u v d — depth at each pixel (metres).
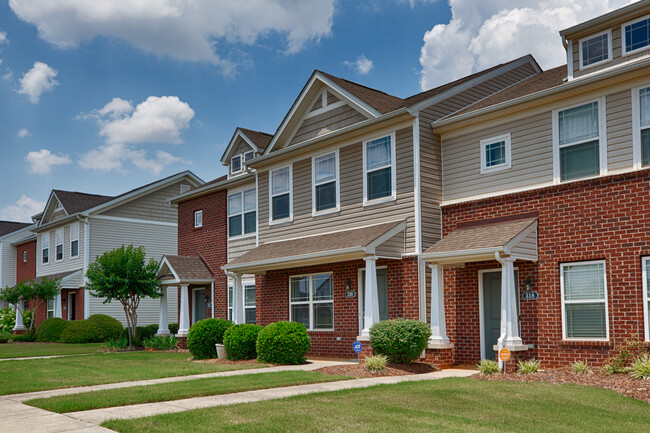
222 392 10.78
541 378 11.90
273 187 20.72
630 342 12.19
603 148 13.18
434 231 16.00
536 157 14.41
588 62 13.77
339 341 17.77
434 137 16.44
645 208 12.38
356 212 17.44
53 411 9.06
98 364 16.36
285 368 14.70
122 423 7.95
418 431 7.55
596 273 13.09
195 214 26.25
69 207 35.69
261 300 20.69
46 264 37.53
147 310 34.03
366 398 9.87
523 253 13.63
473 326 15.18
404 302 15.78
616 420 8.31
